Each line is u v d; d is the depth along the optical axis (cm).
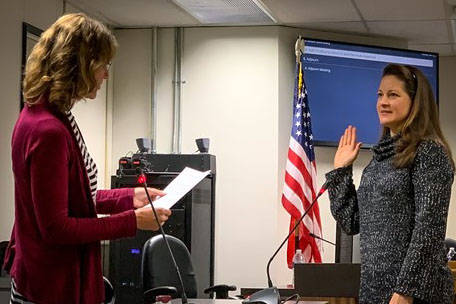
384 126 221
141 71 621
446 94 763
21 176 159
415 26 617
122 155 620
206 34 614
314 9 557
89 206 168
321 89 614
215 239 603
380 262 200
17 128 161
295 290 330
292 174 545
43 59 162
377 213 204
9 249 170
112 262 514
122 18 588
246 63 607
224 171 605
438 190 194
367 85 630
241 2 533
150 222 170
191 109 613
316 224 543
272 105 601
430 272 190
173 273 425
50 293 159
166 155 544
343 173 234
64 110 163
